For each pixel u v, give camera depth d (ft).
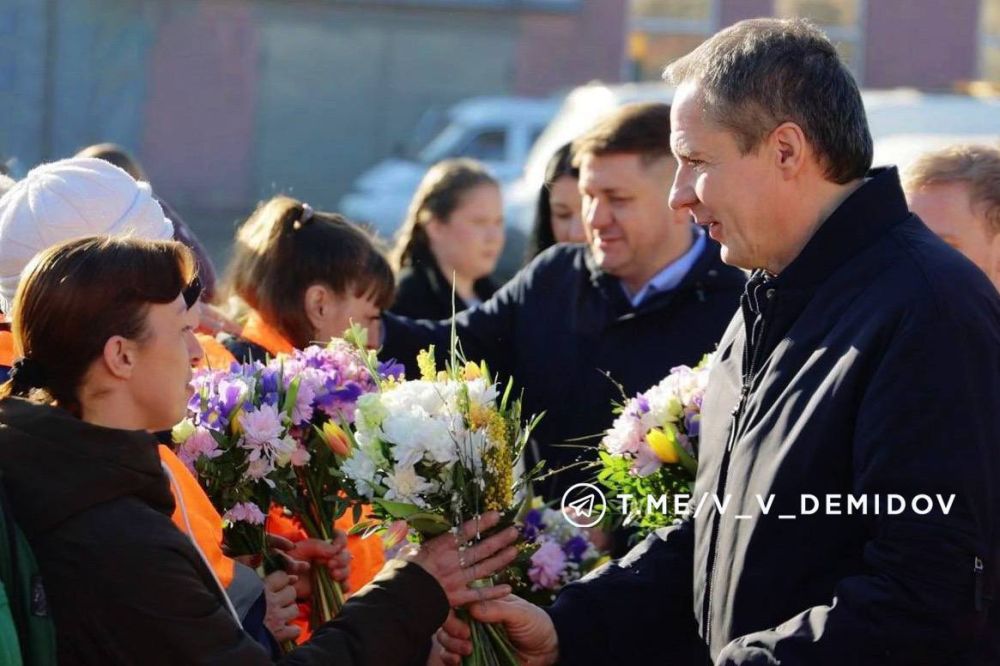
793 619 8.75
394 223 59.11
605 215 13.61
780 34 9.25
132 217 10.49
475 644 10.12
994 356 8.66
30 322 8.31
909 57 79.51
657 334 13.76
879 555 8.54
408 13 82.94
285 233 13.02
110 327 8.29
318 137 83.87
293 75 83.25
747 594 9.07
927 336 8.56
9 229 10.28
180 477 9.27
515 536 9.69
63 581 7.89
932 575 8.39
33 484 7.97
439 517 9.50
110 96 80.02
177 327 8.54
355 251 12.95
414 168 61.05
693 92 9.33
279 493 10.55
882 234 9.15
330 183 84.23
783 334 9.34
